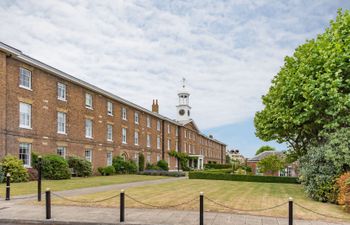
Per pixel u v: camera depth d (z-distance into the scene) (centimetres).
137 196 1561
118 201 1373
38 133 2486
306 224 986
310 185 1532
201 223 965
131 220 1015
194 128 7162
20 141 2295
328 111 1588
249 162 6819
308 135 2323
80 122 3077
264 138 2753
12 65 2253
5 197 1455
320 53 1722
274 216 1094
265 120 2448
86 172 2897
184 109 7206
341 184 1271
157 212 1146
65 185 2042
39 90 2520
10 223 1022
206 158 8125
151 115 4984
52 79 2691
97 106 3416
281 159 4609
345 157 1357
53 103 2686
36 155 2405
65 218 1041
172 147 5816
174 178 3391
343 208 1224
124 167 3775
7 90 2194
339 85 1538
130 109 4259
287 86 1906
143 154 4597
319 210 1227
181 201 1394
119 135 3903
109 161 3662
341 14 1805
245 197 1603
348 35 1655
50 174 2431
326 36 1820
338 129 1592
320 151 1557
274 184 2773
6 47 2141
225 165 6825
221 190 1972
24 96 2353
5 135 2155
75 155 2914
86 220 1012
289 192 1939
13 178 2100
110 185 2183
